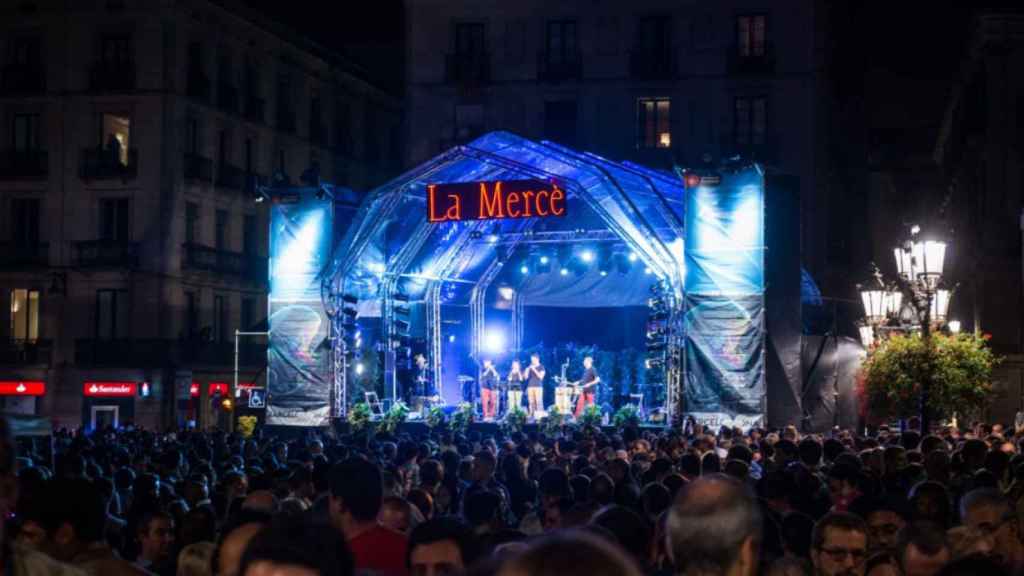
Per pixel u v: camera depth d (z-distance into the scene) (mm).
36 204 56062
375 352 39125
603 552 2559
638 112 56562
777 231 32688
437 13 57906
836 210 58094
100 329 55000
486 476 13367
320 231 37406
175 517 10336
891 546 7812
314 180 37625
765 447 18984
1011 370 47469
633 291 44344
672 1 56250
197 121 56906
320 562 3672
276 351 37406
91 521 6812
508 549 3791
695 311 32844
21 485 7566
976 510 7297
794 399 32281
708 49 55906
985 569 3842
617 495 10977
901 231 64938
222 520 11969
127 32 55219
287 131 62844
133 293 54438
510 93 57281
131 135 55000
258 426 42875
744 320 32438
